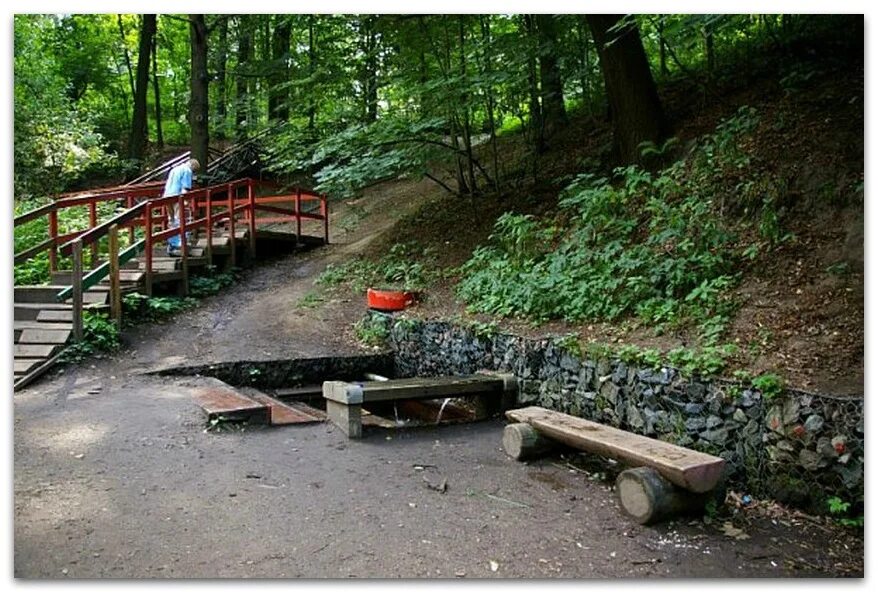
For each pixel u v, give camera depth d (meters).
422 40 9.91
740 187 6.99
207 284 9.87
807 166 6.62
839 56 8.71
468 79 9.06
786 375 4.30
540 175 10.98
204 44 14.15
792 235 5.98
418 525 3.67
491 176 12.09
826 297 5.16
